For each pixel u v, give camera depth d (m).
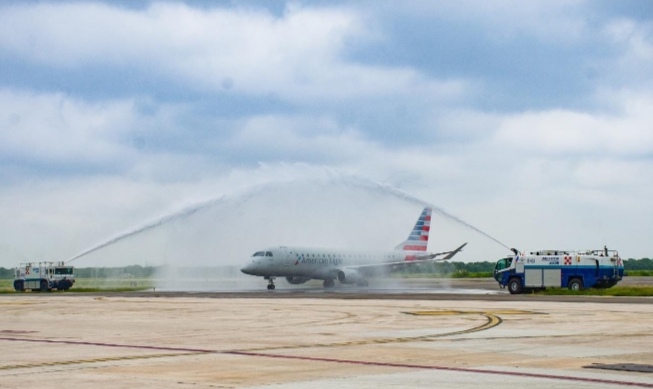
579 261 72.62
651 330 33.94
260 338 31.38
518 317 41.50
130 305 57.12
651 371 21.56
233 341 30.20
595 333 32.62
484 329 34.75
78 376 21.00
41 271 99.25
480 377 20.47
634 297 63.50
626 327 35.34
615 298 61.59
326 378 20.42
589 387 18.86
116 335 33.16
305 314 45.66
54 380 20.28
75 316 45.75
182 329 35.94
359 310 48.88
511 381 19.78
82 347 28.45
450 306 52.28
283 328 36.09
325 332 33.88
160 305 56.66
